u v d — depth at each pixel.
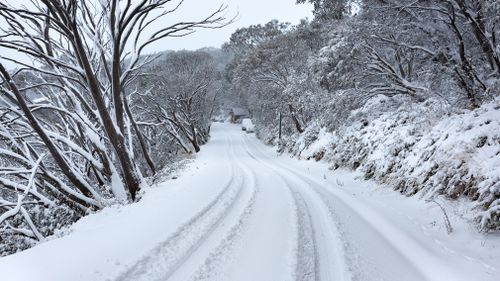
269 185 13.02
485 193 6.93
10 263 5.39
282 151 33.62
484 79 11.14
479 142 8.22
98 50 13.08
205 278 5.02
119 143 12.27
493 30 10.01
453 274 5.36
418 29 13.13
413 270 5.60
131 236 6.57
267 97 45.50
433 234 7.10
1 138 11.66
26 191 9.41
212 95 56.28
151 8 11.35
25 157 11.42
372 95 17.72
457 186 8.06
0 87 10.66
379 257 6.02
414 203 9.09
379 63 16.09
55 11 10.91
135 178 12.80
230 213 8.54
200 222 7.62
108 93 13.77
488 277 5.14
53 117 16.70
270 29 55.12
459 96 11.34
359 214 9.16
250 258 5.74
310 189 12.37
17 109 11.34
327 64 20.00
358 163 15.66
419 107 13.45
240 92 74.31
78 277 4.82
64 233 8.03
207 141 52.28
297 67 35.38
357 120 18.64
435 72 12.83
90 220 8.91
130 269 5.14
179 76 41.59
